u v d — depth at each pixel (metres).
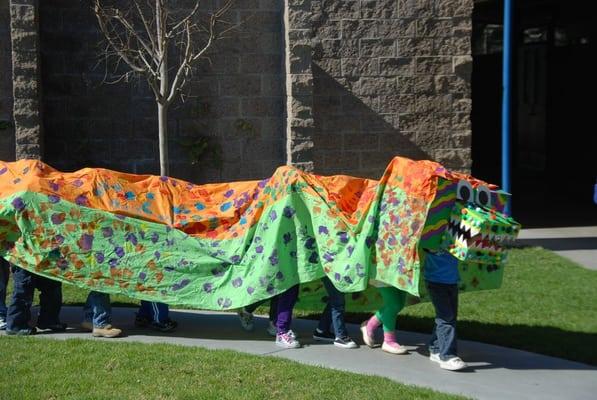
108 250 7.95
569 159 22.14
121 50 11.84
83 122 13.35
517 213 17.20
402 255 7.05
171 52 13.30
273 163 13.82
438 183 6.96
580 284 10.55
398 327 8.66
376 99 13.78
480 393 6.52
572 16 21.73
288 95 13.03
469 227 6.79
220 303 7.88
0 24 12.27
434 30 13.80
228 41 13.53
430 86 13.88
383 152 13.86
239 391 6.28
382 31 13.70
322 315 8.08
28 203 7.85
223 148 13.67
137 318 8.42
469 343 8.04
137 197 8.32
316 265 7.65
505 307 9.40
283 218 7.66
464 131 13.97
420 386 6.62
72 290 10.16
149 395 6.17
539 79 24.48
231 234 8.22
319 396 6.21
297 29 12.91
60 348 7.40
